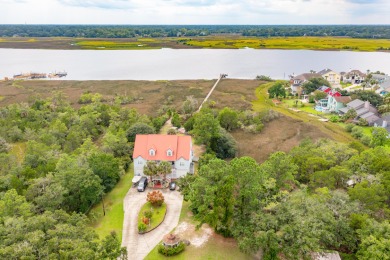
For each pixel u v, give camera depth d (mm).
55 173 54344
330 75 163375
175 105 124562
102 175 59375
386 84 142250
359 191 45500
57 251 33438
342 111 113438
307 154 63719
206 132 76000
